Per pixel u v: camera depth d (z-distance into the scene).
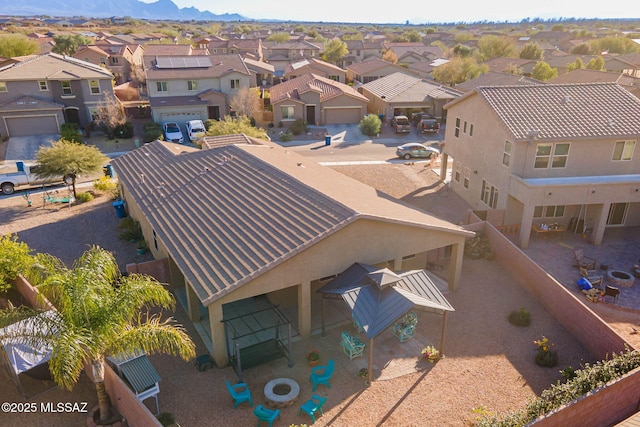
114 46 85.56
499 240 24.12
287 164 25.66
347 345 16.95
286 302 20.19
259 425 13.75
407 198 33.81
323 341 17.94
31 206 31.94
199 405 14.72
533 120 26.47
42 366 15.62
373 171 39.91
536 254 25.23
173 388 15.45
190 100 53.81
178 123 53.31
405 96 56.50
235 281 15.55
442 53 104.00
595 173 26.64
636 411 14.24
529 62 78.00
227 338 16.66
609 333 16.42
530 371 16.42
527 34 180.50
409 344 17.88
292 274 16.70
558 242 26.72
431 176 38.88
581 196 25.00
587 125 26.14
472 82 60.72
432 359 16.77
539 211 27.73
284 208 19.42
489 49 98.56
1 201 32.97
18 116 47.00
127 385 14.18
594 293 20.81
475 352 17.42
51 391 15.30
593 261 23.72
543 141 25.45
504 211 27.25
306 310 17.62
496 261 24.48
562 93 28.88
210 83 55.53
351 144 48.72
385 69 76.81
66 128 47.28
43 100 47.97
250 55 87.69
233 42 99.38
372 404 14.77
